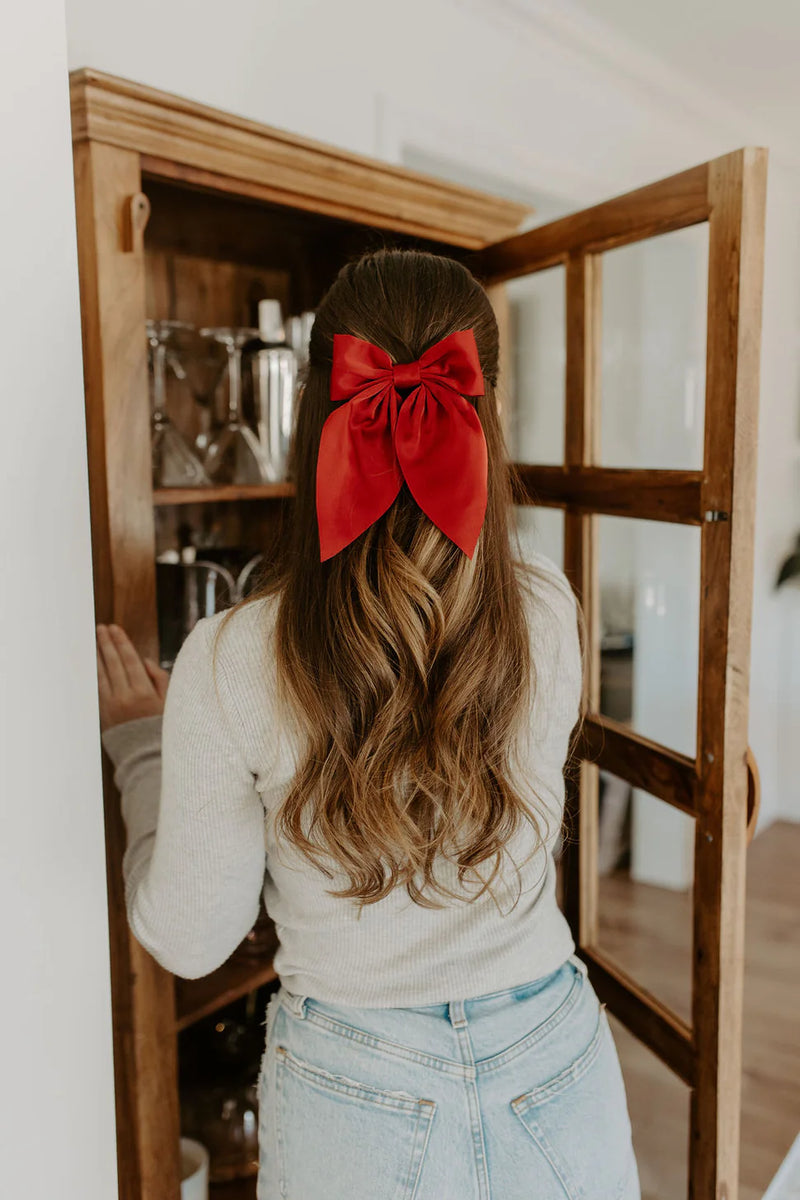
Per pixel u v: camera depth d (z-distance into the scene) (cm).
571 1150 81
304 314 163
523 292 201
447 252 164
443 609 77
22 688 68
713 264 105
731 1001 114
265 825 84
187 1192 136
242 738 77
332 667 77
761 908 298
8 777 68
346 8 179
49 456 69
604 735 141
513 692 81
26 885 70
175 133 111
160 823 82
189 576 135
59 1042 72
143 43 145
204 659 79
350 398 77
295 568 81
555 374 208
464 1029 80
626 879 148
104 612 114
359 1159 78
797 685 366
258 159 121
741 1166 184
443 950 81
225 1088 157
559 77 239
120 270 110
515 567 88
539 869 88
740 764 111
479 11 209
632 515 127
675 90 270
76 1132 74
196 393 155
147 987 117
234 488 131
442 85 204
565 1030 85
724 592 107
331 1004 82
